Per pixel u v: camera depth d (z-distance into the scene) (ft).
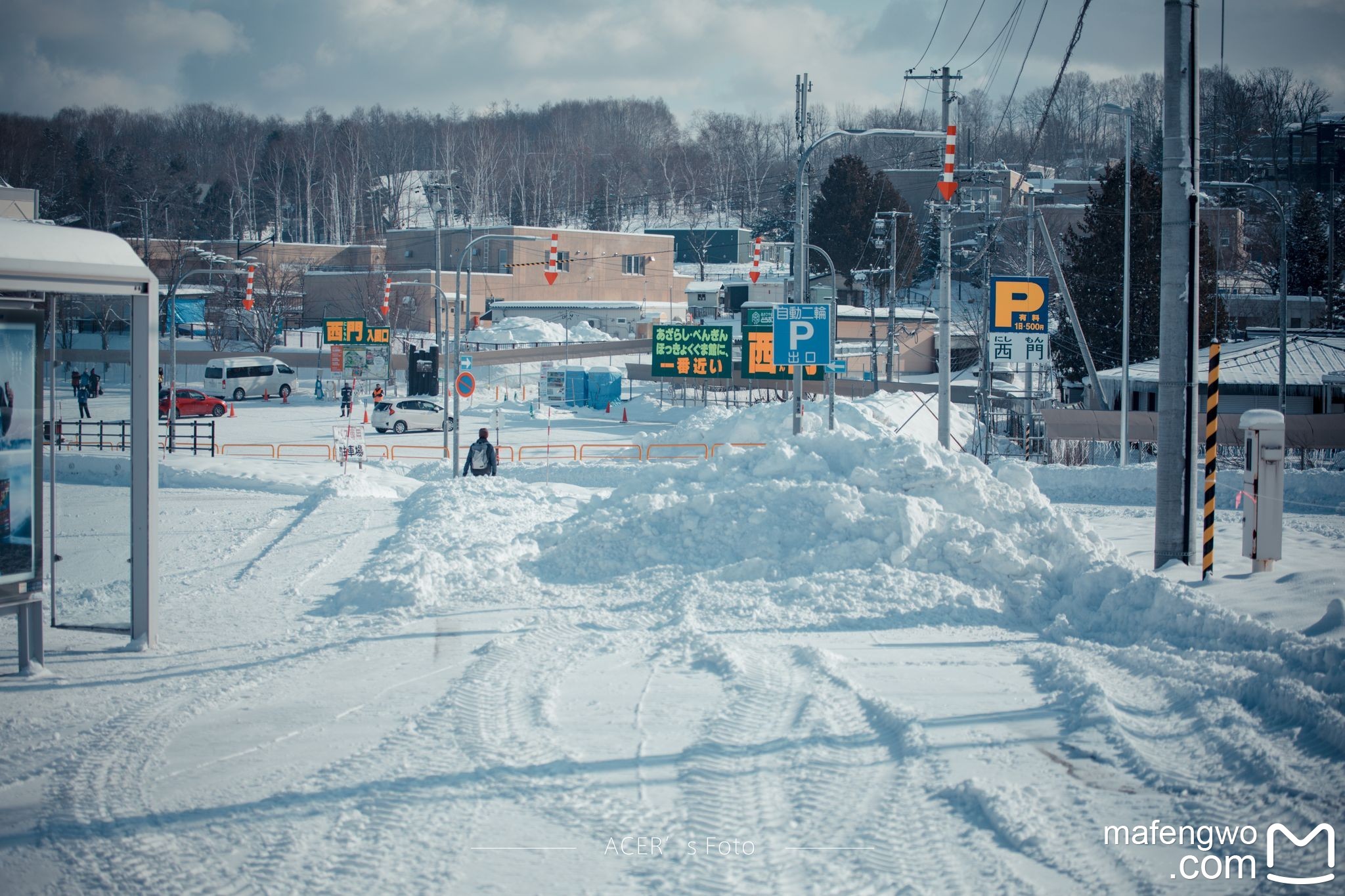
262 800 21.53
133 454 35.45
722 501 47.19
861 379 220.84
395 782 22.38
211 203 388.57
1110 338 160.76
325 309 312.29
